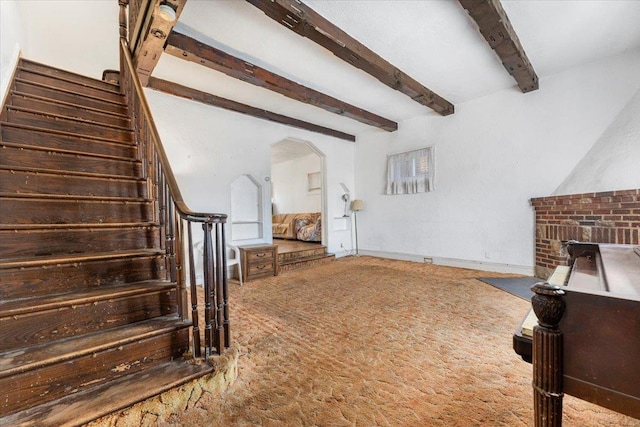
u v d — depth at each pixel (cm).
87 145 250
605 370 70
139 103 260
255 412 142
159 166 208
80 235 184
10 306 137
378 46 301
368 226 627
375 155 611
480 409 141
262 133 492
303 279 420
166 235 193
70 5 401
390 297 324
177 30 271
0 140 205
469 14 238
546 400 77
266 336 226
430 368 178
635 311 66
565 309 75
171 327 163
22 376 121
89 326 154
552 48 312
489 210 443
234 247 421
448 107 461
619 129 319
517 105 409
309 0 233
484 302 299
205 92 407
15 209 178
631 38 295
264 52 311
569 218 344
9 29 244
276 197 948
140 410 132
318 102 417
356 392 156
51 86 278
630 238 285
